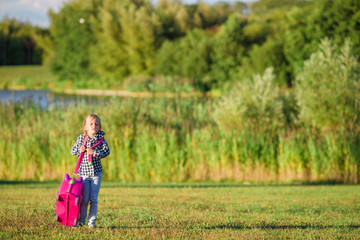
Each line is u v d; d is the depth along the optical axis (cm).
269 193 4250
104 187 4800
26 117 6550
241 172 5941
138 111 6475
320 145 5875
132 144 6072
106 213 2691
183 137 6178
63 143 5969
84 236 1914
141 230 2103
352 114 5853
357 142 5784
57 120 6384
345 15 17912
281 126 6253
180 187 4903
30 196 3631
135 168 5966
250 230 2172
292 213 2905
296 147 5897
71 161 5922
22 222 2252
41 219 2344
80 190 1981
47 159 6041
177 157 5969
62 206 1961
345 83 5894
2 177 6059
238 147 5984
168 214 2684
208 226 2297
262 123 6209
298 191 4456
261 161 5950
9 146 6084
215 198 3731
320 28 18388
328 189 4703
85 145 2033
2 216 2409
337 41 17438
